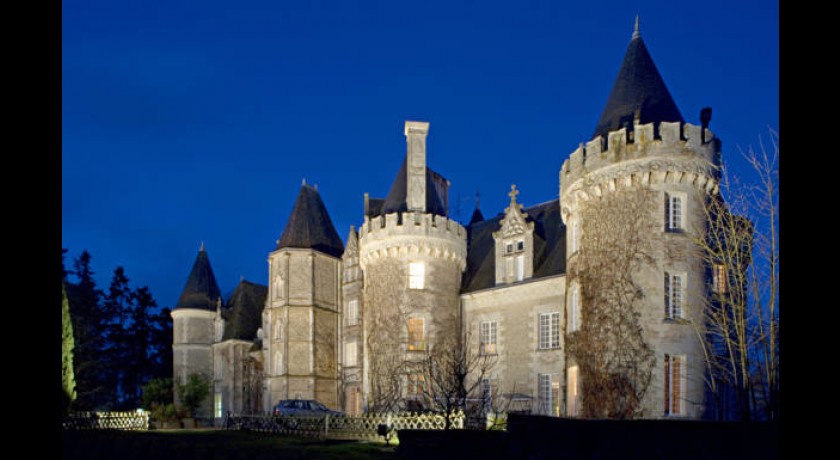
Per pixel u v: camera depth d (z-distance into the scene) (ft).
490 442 46.24
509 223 115.34
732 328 77.46
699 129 80.84
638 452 42.78
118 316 240.12
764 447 41.16
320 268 151.64
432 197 128.26
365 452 52.06
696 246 79.20
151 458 62.39
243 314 191.72
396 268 118.93
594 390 82.23
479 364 111.14
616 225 82.23
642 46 92.07
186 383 190.90
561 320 103.04
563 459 44.34
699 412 76.23
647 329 78.18
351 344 142.31
